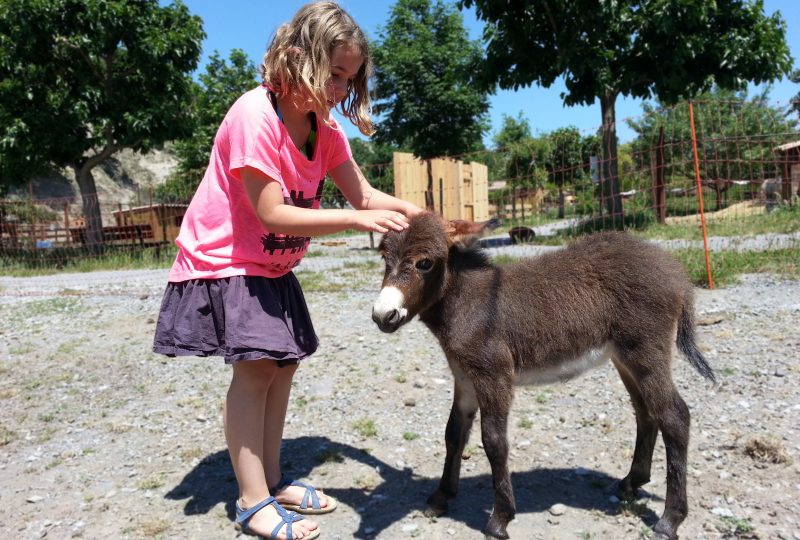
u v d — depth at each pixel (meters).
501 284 3.04
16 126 15.34
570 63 13.54
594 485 3.36
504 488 2.84
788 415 3.88
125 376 5.56
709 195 17.56
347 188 3.30
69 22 15.84
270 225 2.64
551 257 3.27
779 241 9.70
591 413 4.26
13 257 16.17
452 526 3.03
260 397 2.97
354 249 16.31
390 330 2.77
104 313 8.10
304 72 2.53
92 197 16.67
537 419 4.22
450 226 3.08
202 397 4.99
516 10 13.97
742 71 14.05
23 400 5.09
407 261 2.81
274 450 3.33
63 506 3.39
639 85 15.04
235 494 3.45
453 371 3.10
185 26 17.06
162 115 16.72
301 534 2.91
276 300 2.92
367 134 3.09
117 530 3.13
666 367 2.88
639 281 2.91
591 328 2.99
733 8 13.93
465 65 15.57
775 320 5.71
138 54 16.27
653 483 3.37
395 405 4.59
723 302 6.45
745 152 16.81
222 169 2.82
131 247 16.72
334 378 5.16
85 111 15.70
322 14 2.59
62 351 6.36
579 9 13.06
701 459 3.49
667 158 18.33
